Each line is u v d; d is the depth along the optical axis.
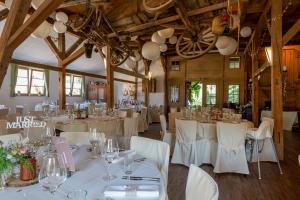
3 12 5.40
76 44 8.01
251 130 4.10
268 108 9.21
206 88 11.77
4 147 1.45
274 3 4.60
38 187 1.37
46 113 5.78
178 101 12.17
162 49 7.00
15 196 1.26
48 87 10.25
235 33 6.98
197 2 4.41
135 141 2.38
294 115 8.73
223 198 3.00
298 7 5.55
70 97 11.77
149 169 1.71
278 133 4.56
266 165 4.34
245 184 3.45
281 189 3.28
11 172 1.48
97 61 11.55
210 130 4.43
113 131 4.49
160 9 3.48
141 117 8.30
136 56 7.83
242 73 11.21
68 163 1.59
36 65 6.68
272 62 4.64
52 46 7.61
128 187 1.36
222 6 4.38
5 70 3.77
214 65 11.66
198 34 5.22
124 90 13.23
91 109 7.67
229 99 11.41
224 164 3.88
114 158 1.84
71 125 4.34
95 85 13.07
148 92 12.04
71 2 4.23
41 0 3.76
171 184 3.45
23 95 9.18
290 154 5.18
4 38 3.61
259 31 6.91
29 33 3.57
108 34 5.35
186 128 4.29
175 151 4.47
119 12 4.78
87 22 4.37
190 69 12.03
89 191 1.34
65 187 1.39
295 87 9.44
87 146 2.40
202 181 1.26
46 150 1.94
